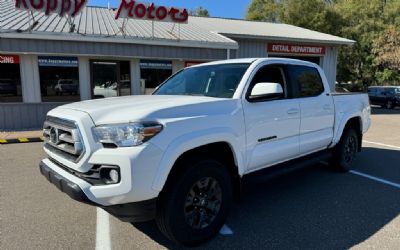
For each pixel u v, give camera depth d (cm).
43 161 367
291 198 468
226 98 373
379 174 589
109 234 361
